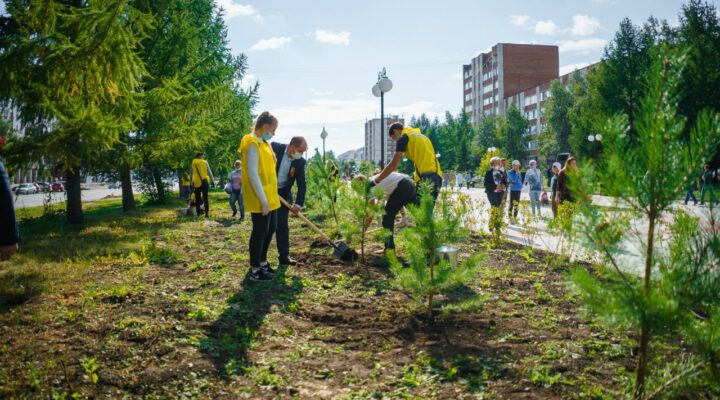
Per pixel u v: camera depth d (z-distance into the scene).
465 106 114.62
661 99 2.18
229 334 3.98
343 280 5.82
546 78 97.50
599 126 2.31
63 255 7.25
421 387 3.07
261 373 3.29
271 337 3.98
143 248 7.61
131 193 18.00
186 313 4.38
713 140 2.08
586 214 2.28
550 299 5.00
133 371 3.21
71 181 12.26
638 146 2.23
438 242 4.19
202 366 3.34
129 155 11.75
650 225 2.25
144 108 10.82
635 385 2.45
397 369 3.35
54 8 7.73
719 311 2.20
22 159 8.04
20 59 6.91
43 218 13.12
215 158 18.44
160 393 2.98
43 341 3.59
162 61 13.85
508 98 93.38
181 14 14.35
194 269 6.43
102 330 3.85
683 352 3.21
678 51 2.19
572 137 42.88
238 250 8.00
